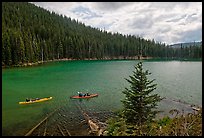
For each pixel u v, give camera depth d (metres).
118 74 70.19
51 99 36.44
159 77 65.44
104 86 49.12
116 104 33.56
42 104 33.25
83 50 142.25
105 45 162.75
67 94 40.75
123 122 18.41
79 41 141.38
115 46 167.38
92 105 33.03
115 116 27.17
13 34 90.19
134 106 21.50
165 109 31.52
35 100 34.66
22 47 90.06
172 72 78.50
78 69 84.69
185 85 51.78
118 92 42.69
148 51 180.62
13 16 142.25
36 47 107.00
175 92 43.91
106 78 61.25
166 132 12.91
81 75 67.25
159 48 187.75
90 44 149.00
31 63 97.44
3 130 22.50
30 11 178.88
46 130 22.53
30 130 22.48
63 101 35.38
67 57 134.88
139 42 184.25
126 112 21.48
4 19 128.12
